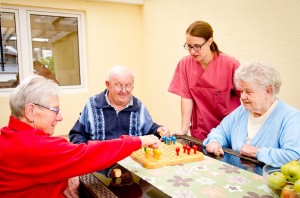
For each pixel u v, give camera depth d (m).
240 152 1.27
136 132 1.73
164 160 1.12
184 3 2.85
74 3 3.26
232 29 2.32
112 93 1.63
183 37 2.93
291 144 1.14
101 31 3.45
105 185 0.93
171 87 1.95
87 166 0.92
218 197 0.83
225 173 1.03
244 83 1.24
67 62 3.47
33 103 0.90
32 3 3.06
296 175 0.73
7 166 0.85
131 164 1.14
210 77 1.76
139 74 3.78
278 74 1.24
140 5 3.63
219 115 1.84
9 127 0.92
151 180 0.97
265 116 1.30
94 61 3.46
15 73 3.21
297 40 1.82
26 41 3.19
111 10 3.47
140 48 3.74
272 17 1.96
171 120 3.31
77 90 3.51
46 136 0.91
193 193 0.86
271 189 0.77
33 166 0.86
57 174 0.89
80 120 1.71
